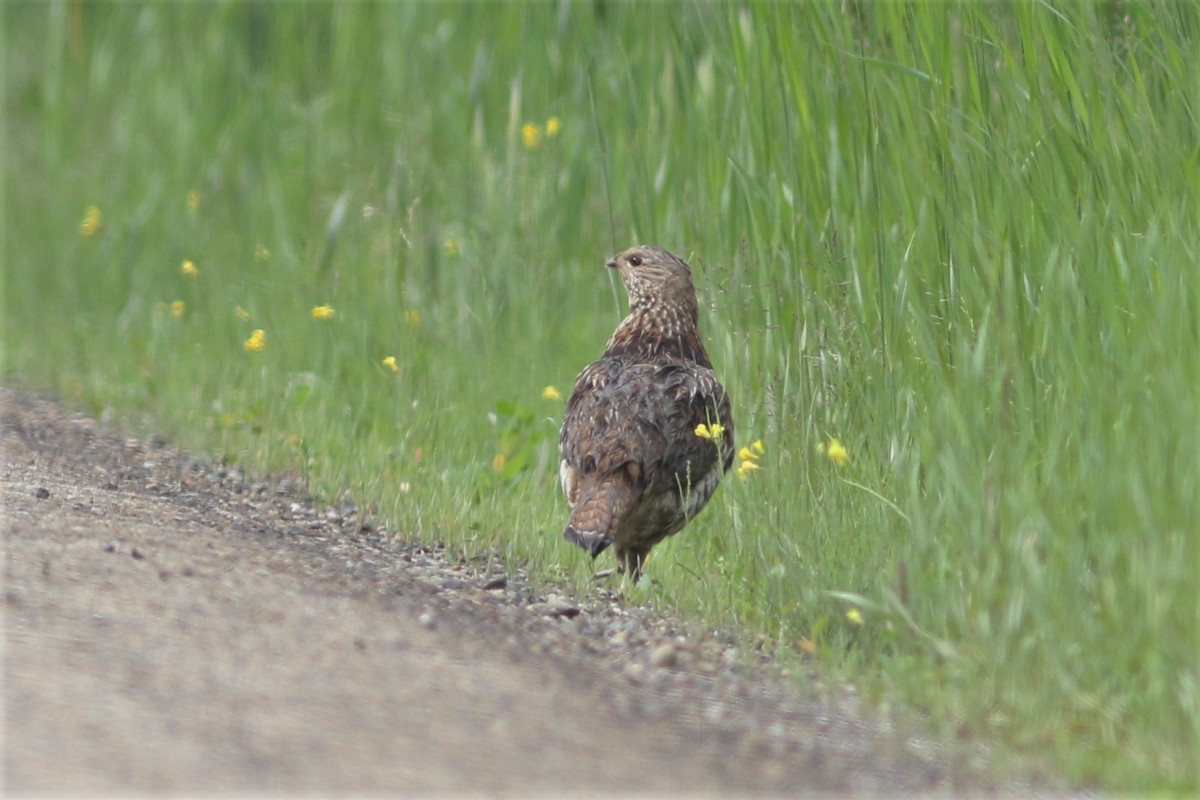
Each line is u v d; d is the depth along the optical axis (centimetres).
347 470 1620
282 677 902
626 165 1877
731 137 1642
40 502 1268
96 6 2984
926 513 1180
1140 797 866
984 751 942
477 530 1441
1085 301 1208
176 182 2614
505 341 2000
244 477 1603
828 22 1502
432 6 2327
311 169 2436
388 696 898
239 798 726
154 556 1134
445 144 2253
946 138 1347
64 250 2631
